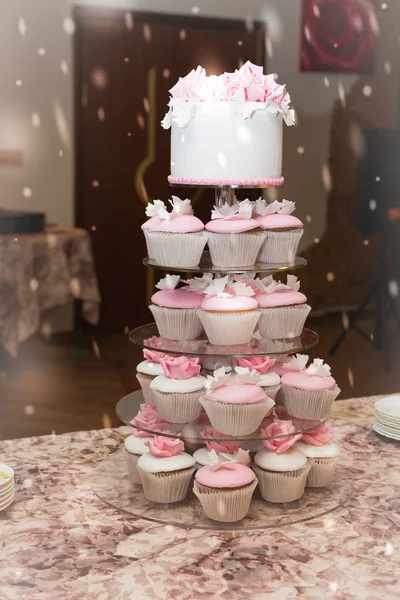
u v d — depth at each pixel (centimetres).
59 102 464
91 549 163
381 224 524
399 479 203
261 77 181
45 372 464
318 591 148
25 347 458
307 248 519
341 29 502
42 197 469
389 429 227
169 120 188
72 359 472
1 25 446
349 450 222
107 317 482
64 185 473
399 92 520
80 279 470
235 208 188
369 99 515
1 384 450
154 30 472
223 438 181
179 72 481
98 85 469
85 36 460
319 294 525
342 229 523
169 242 188
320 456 192
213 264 192
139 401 207
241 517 177
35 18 451
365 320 529
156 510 182
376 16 507
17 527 173
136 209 488
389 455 219
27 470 206
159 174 490
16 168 462
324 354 517
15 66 452
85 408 429
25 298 450
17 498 188
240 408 176
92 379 461
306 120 504
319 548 165
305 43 496
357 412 256
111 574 153
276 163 187
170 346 190
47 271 457
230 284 190
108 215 481
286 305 193
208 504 175
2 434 397
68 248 463
